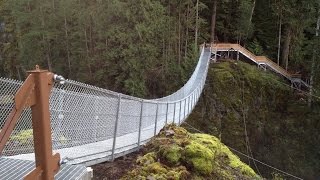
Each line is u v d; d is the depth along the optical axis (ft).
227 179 21.21
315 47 89.86
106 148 21.53
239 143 73.82
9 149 17.30
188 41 101.40
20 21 113.60
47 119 8.20
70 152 18.66
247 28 107.45
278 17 107.14
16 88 15.56
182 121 50.52
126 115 23.52
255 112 81.15
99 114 20.42
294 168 73.31
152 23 89.86
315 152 76.59
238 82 84.53
